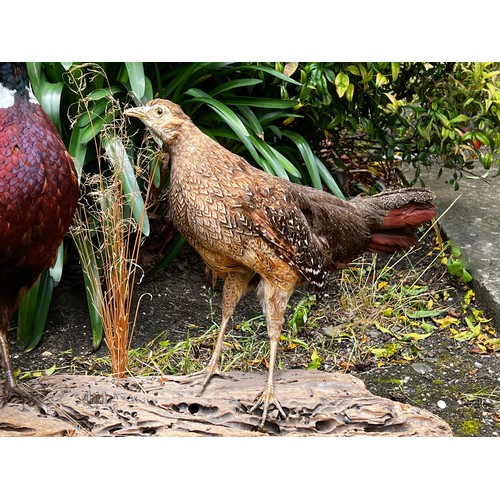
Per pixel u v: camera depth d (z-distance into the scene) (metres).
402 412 1.57
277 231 1.57
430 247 2.24
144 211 1.74
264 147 1.96
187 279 2.12
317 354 1.91
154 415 1.55
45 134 1.53
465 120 2.09
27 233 1.53
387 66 2.00
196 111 2.07
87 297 1.90
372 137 2.19
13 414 1.55
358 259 2.19
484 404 1.78
